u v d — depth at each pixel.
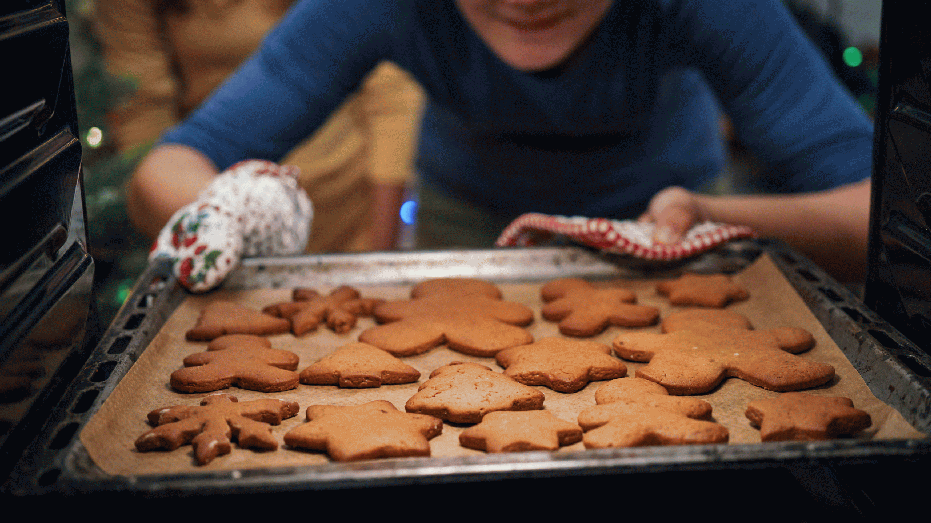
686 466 0.59
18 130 0.63
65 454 0.61
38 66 0.65
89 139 1.17
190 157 1.10
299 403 0.70
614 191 1.18
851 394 0.69
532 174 1.18
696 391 0.70
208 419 0.66
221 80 1.47
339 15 1.11
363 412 0.67
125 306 0.77
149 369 0.72
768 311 0.80
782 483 0.64
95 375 0.69
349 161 1.52
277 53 1.13
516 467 0.59
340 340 0.78
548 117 1.11
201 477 0.58
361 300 0.82
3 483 0.60
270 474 0.59
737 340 0.75
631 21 1.04
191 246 0.83
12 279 0.62
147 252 1.26
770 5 1.04
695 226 0.89
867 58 1.68
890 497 0.64
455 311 0.80
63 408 0.65
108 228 1.24
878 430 0.65
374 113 1.46
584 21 1.03
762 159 1.13
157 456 0.64
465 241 1.28
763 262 0.85
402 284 0.86
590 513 0.63
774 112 1.07
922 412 0.65
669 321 0.78
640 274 0.86
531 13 1.02
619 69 1.07
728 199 1.00
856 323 0.73
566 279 0.85
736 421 0.67
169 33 1.42
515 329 0.78
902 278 0.72
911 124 0.70
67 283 0.68
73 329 0.68
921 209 0.69
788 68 1.05
